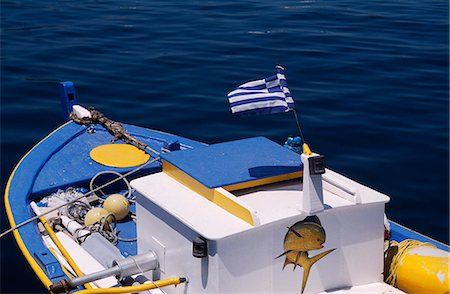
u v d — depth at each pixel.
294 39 20.22
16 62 17.83
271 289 6.45
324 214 6.48
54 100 15.38
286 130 13.99
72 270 7.64
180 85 16.28
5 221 10.77
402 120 14.57
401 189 11.82
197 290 6.44
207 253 6.21
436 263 6.78
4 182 11.85
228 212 6.41
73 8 23.89
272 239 6.31
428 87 16.58
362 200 6.62
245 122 14.36
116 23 21.72
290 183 6.88
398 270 6.95
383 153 13.10
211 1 25.20
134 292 6.57
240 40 20.00
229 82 16.52
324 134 13.84
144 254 6.96
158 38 20.09
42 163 10.06
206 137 13.67
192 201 6.61
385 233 7.34
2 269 9.63
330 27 21.80
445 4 25.92
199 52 18.73
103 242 7.79
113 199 8.88
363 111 14.99
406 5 25.56
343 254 6.70
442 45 20.08
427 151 13.20
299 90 16.14
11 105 15.09
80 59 18.14
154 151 10.10
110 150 10.34
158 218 6.82
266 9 24.09
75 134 10.98
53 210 8.55
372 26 22.11
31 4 24.52
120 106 15.12
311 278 6.62
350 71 17.58
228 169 6.85
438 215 11.07
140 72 17.14
